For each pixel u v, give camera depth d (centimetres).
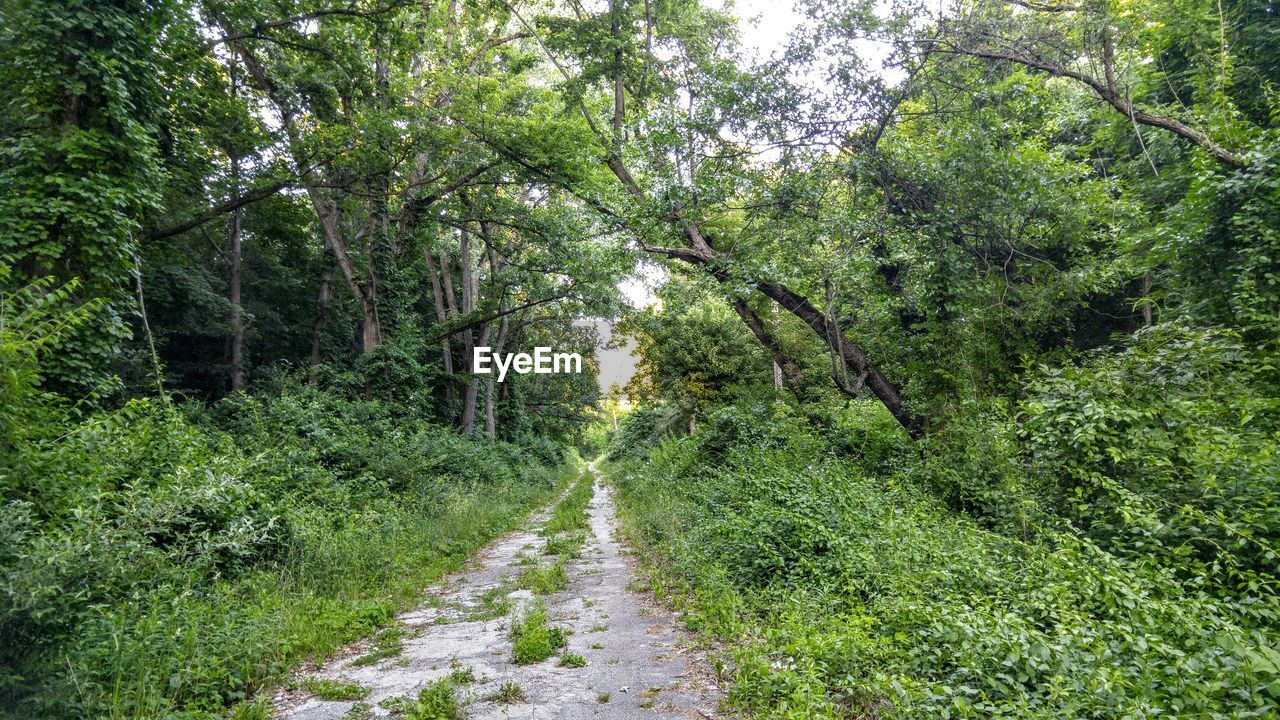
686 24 1500
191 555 619
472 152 1747
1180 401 632
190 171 1413
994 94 1124
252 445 1127
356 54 1580
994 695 365
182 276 1653
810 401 1666
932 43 1119
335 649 569
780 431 1412
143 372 1429
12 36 913
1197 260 916
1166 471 590
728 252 1334
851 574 589
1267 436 613
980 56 1062
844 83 1152
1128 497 548
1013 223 1102
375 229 2052
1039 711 319
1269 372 725
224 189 1537
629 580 864
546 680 478
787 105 1179
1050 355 1120
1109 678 324
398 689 467
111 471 661
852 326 1371
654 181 1314
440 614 709
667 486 1532
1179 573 506
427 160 2073
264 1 1364
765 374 2378
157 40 1088
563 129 1645
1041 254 1192
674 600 707
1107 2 936
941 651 411
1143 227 1111
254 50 1591
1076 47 1006
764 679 415
